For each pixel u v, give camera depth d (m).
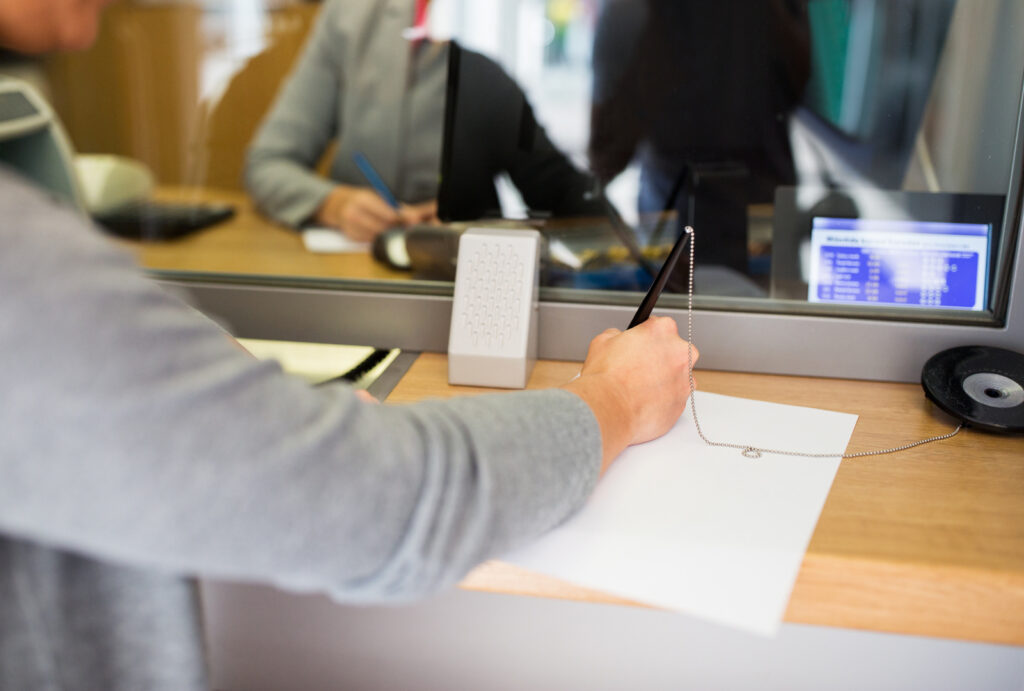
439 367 1.00
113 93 1.41
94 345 0.39
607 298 1.02
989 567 0.61
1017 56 0.88
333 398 0.49
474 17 1.03
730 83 0.99
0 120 1.22
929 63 0.93
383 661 0.94
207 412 0.41
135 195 1.43
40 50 0.50
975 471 0.76
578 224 1.06
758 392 0.94
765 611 0.57
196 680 0.55
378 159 1.39
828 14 0.94
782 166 1.00
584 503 0.65
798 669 0.84
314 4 1.43
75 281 0.39
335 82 1.43
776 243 1.01
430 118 1.35
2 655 0.48
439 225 1.09
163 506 0.40
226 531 0.42
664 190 1.04
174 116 1.48
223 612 0.95
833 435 0.82
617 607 0.86
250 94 1.48
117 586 0.51
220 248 1.29
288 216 1.38
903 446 0.81
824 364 0.98
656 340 0.79
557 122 1.04
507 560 0.62
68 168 1.31
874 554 0.62
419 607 0.90
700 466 0.76
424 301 1.03
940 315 0.96
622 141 1.03
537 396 0.63
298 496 0.43
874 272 0.98
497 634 0.90
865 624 0.63
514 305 0.93
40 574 0.48
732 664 0.85
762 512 0.68
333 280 1.08
